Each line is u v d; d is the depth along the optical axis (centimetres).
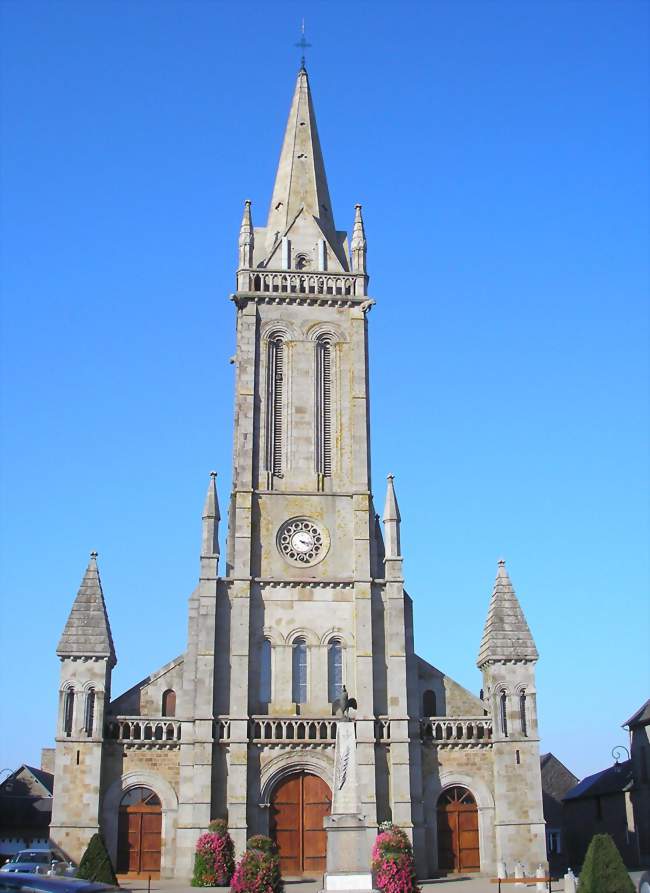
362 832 5875
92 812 7481
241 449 8588
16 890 3575
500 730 7962
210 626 7975
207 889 6794
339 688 8062
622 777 9412
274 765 7725
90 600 8081
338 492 8575
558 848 11688
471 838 7831
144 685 8000
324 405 8875
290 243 9319
